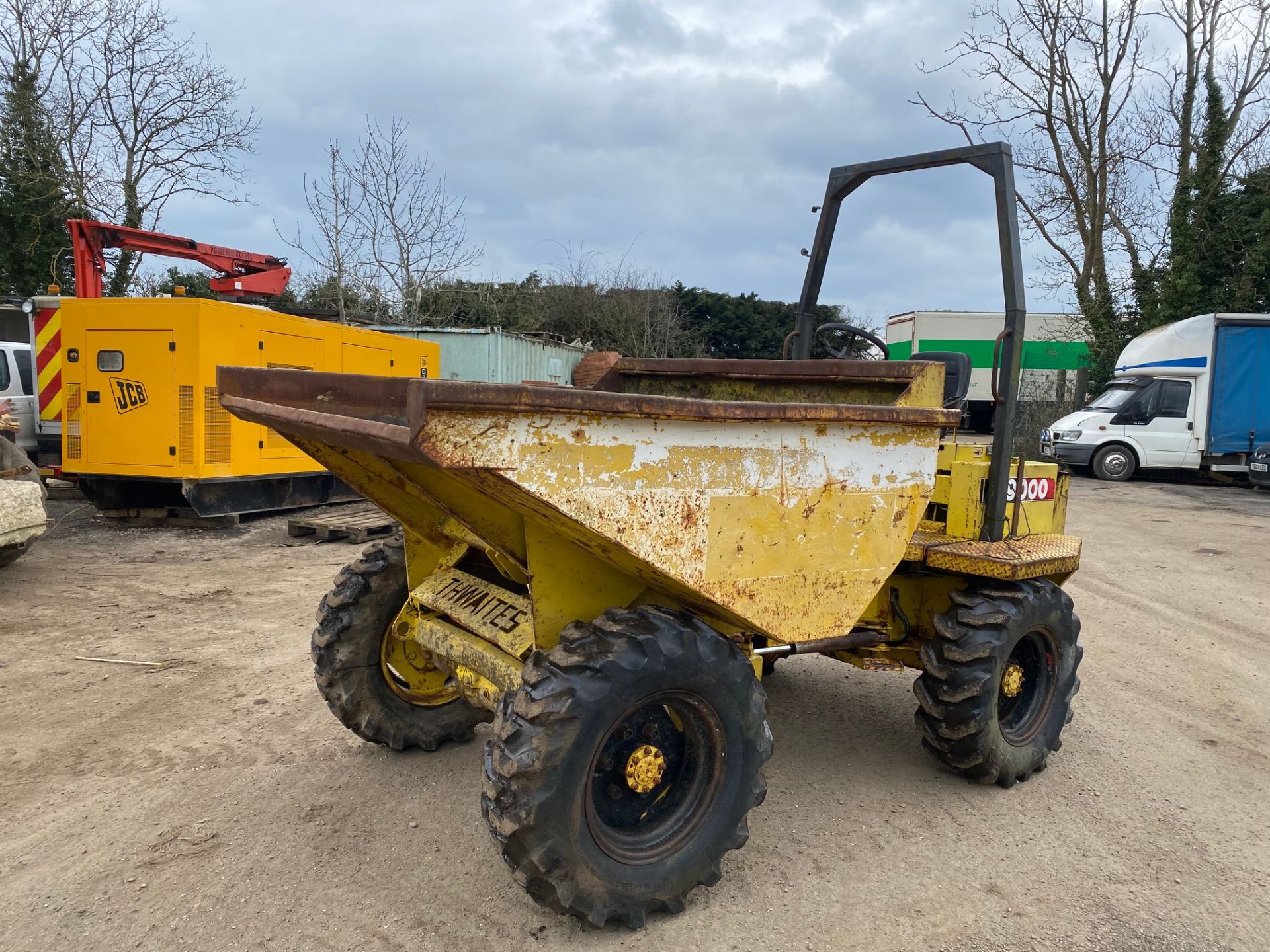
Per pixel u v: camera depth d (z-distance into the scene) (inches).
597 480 82.5
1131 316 816.3
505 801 87.7
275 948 94.4
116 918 99.1
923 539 142.2
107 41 770.2
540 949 95.4
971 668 129.3
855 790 137.8
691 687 95.7
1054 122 828.0
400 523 129.0
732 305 1284.4
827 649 127.0
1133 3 773.9
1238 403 602.5
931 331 932.6
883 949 97.2
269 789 131.6
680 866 99.1
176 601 242.1
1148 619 250.8
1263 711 177.9
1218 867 116.5
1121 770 147.9
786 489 97.7
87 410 331.9
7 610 229.1
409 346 451.5
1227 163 745.6
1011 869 114.8
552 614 98.7
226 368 117.3
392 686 141.9
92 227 382.9
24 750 143.9
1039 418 812.0
